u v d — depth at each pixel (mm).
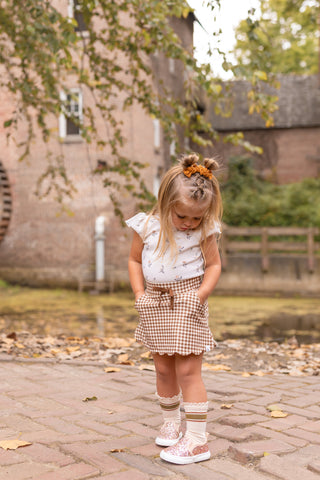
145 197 7535
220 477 2203
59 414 3062
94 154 14109
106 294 13719
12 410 3117
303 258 13914
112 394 3549
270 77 6406
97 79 7457
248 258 14211
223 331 7891
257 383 3936
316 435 2719
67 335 7258
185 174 2365
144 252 2553
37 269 14969
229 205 19984
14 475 2166
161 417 3039
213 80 6516
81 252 14562
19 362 4551
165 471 2260
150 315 2471
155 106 7375
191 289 2480
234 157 22391
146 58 12555
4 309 10641
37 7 5695
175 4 6008
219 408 3230
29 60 6832
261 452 2436
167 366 2549
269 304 11695
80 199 14422
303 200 20125
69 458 2381
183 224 2391
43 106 7797
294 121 23016
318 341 7008
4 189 14836
